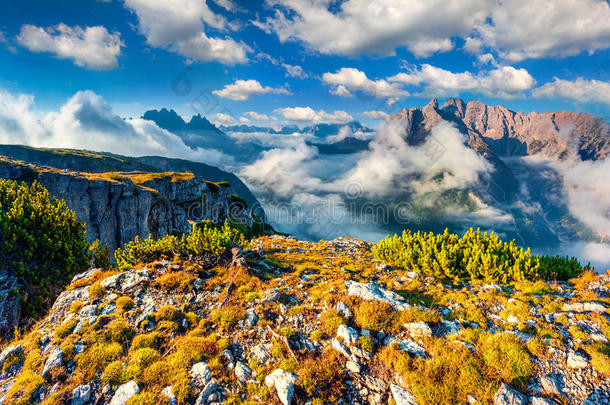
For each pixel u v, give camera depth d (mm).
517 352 8555
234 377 8469
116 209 76188
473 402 7473
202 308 12359
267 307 12297
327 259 22953
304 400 7797
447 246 18266
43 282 17156
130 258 17562
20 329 12992
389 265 20562
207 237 18062
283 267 19219
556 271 15562
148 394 7680
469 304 12383
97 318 10820
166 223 100750
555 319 10492
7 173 58750
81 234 22266
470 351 9000
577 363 8000
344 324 10758
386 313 11242
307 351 9609
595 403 6961
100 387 8078
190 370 8586
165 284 13758
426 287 15117
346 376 8664
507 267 15312
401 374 8609
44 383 8039
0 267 16469
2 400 7531
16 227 17797
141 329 10547
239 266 16562
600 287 12875
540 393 7469
